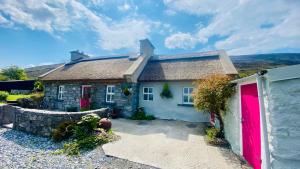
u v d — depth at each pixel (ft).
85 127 25.50
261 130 14.02
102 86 46.68
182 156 19.22
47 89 56.49
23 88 80.53
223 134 25.67
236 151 20.20
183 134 28.27
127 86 42.98
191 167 16.63
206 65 42.50
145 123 36.60
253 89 16.66
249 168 16.47
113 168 16.57
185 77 39.60
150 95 45.57
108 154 19.57
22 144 23.81
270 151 12.64
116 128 31.55
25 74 122.72
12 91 75.51
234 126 21.34
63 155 20.11
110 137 24.77
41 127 27.66
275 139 12.03
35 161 18.25
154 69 47.39
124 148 21.48
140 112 42.80
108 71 47.78
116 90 44.75
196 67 42.78
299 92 11.72
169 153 20.07
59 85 54.19
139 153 19.98
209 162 17.74
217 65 41.22
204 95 24.45
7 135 27.76
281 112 12.01
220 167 16.66
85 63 59.77
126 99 43.04
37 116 28.30
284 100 12.00
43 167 16.74
